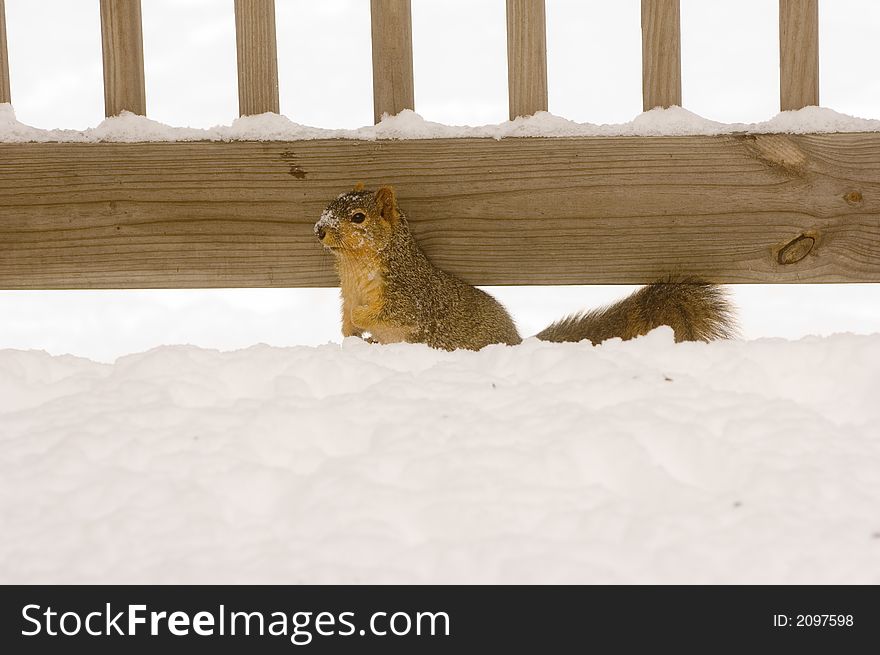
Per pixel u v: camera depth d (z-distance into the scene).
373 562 3.77
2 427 4.88
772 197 7.02
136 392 5.28
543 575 3.67
